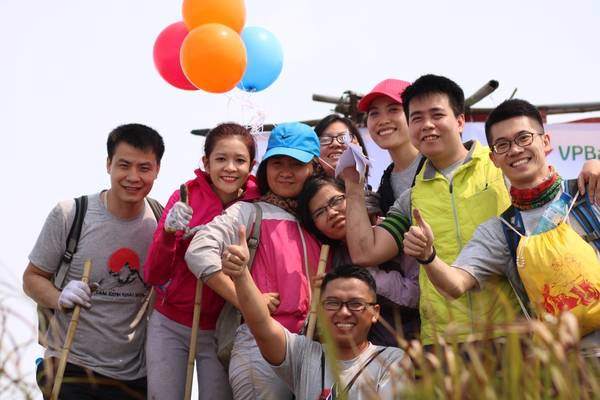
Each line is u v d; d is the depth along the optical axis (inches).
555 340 106.4
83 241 193.3
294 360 162.7
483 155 181.9
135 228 197.3
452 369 104.0
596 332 151.6
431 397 102.5
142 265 196.7
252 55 233.0
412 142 186.1
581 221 157.5
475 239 167.2
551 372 101.9
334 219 188.9
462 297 167.0
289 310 181.0
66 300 181.3
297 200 194.5
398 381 113.3
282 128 198.4
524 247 155.6
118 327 193.3
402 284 184.4
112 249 194.5
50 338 189.2
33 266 194.4
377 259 182.1
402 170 205.5
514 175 162.7
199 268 180.2
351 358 159.2
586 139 324.2
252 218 188.9
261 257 186.1
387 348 160.6
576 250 151.7
